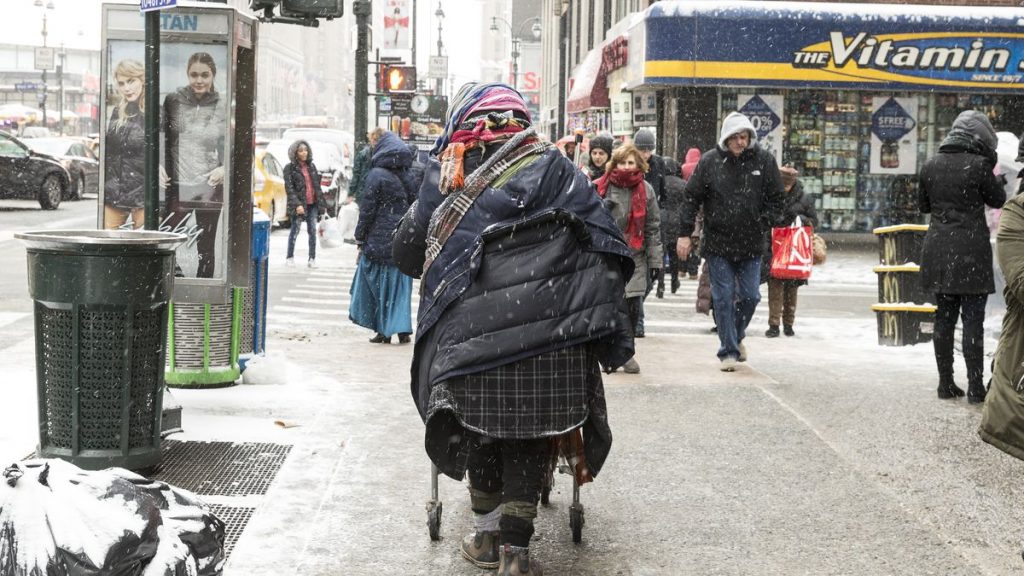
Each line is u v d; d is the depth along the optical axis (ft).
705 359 31.45
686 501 17.89
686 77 70.85
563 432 13.37
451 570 14.80
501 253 13.43
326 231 60.18
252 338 26.55
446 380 13.29
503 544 13.78
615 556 15.39
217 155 24.03
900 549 15.83
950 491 18.70
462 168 13.73
